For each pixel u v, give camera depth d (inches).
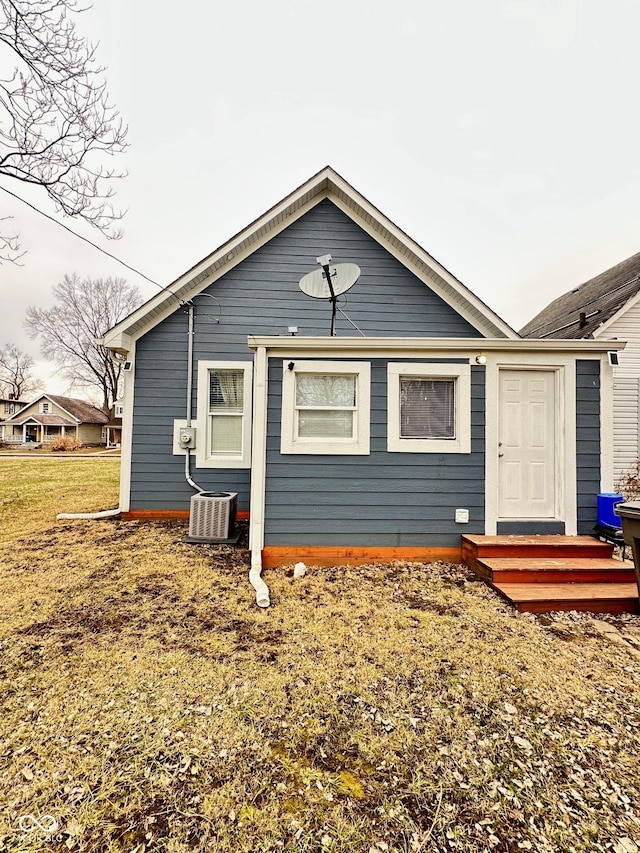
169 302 269.1
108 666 102.9
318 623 127.6
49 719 83.7
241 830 61.6
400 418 185.2
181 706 88.5
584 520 182.2
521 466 186.2
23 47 178.1
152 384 270.5
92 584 157.2
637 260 475.8
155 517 267.9
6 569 173.8
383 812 64.9
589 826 63.2
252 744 78.4
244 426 273.4
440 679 99.8
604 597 139.9
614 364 182.4
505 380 187.8
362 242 285.4
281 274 281.4
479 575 165.3
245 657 108.0
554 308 590.6
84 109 195.6
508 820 64.0
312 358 183.0
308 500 180.5
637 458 350.9
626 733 83.0
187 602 142.1
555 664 107.3
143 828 61.7
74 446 1198.3
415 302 284.5
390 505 181.8
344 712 87.7
